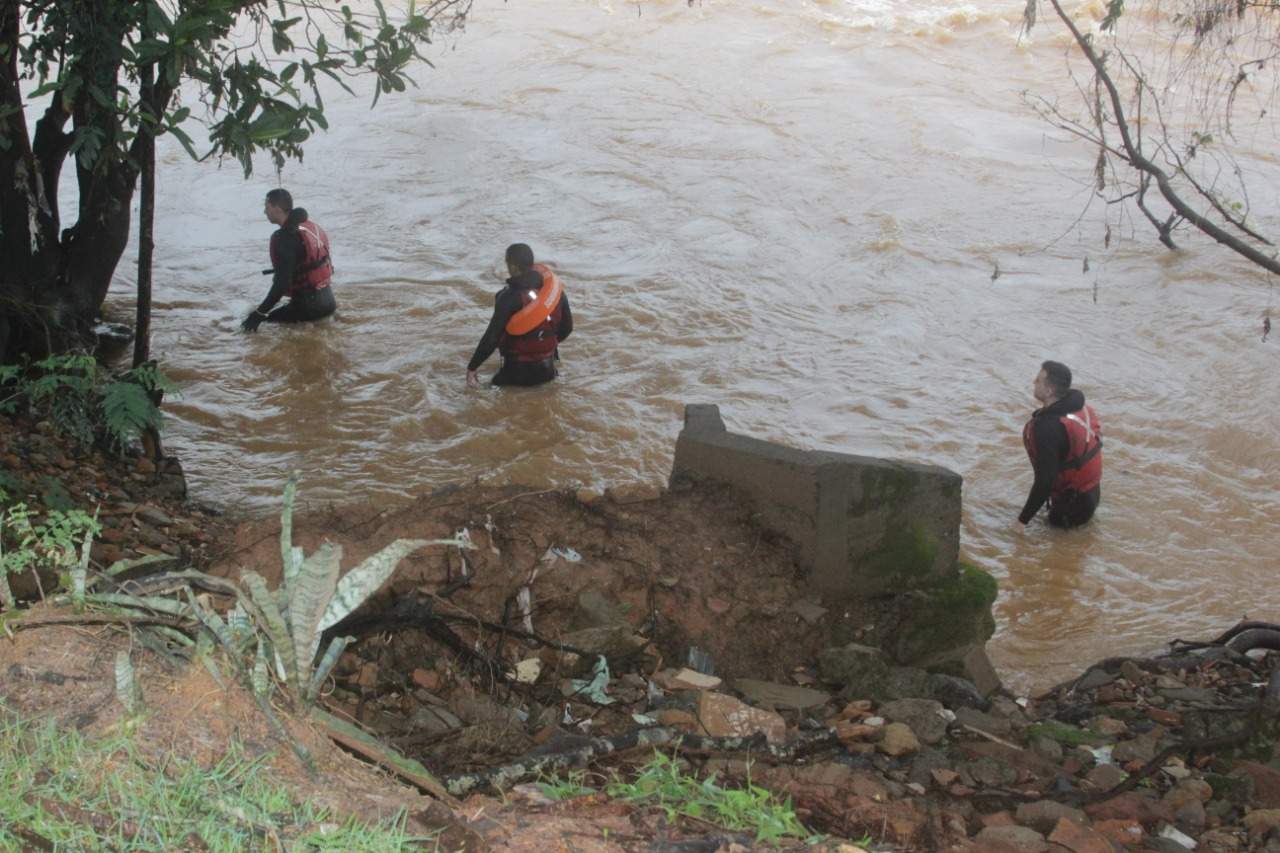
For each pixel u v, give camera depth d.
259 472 9.22
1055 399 8.70
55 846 2.55
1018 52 19.86
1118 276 13.00
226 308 12.02
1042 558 8.54
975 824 3.96
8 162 9.04
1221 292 12.58
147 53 6.71
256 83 7.17
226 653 3.24
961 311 12.23
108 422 7.52
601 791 3.48
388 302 12.20
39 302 9.50
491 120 17.28
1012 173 15.62
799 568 5.85
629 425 10.06
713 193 14.97
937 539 5.94
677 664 5.34
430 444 9.71
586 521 5.72
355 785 2.97
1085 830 3.65
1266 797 4.55
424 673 4.82
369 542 5.22
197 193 14.84
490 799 3.34
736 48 20.36
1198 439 10.09
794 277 12.90
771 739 4.52
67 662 3.13
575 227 14.02
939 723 4.92
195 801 2.73
